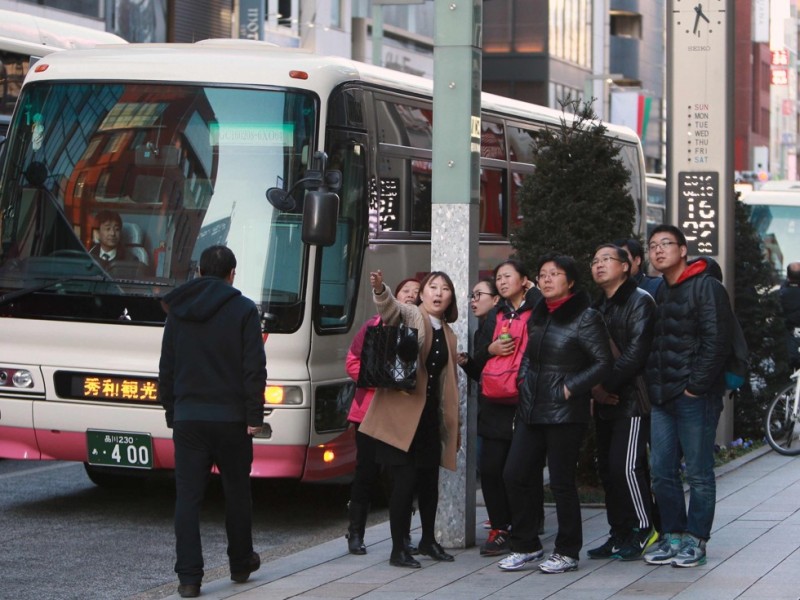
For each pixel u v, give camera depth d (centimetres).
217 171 1232
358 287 1291
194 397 941
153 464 1216
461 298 1085
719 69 1611
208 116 1243
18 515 1275
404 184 1405
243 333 944
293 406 1197
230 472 959
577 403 977
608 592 917
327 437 1234
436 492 1049
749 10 8500
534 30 6178
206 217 1224
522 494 1003
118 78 1270
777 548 1053
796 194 3353
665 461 998
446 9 1082
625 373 1003
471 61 1082
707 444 988
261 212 1219
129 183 1245
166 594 963
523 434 998
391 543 1127
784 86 10281
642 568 996
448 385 1026
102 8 3341
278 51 1341
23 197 1269
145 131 1252
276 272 1209
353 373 1076
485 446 1066
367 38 4850
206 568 1070
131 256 1231
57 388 1231
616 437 1023
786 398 1653
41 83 1290
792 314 1970
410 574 996
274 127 1233
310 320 1209
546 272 975
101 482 1423
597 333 968
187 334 943
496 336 1050
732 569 980
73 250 1244
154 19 3547
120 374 1214
